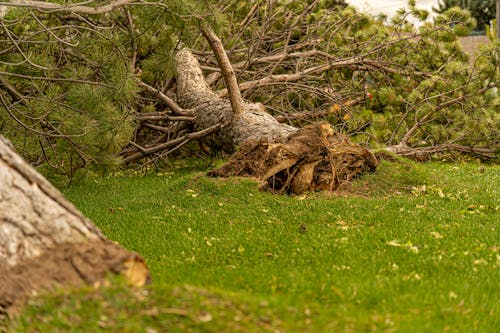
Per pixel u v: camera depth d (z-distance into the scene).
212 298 6.00
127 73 14.45
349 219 11.91
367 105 22.42
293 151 14.51
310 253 9.44
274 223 11.67
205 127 19.05
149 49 17.23
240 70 21.59
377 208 12.78
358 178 15.16
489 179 16.89
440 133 20.89
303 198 13.91
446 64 22.31
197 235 10.87
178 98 20.34
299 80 22.47
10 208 6.43
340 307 6.83
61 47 15.34
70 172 15.48
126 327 5.48
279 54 22.38
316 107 23.91
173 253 9.72
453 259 9.07
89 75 15.48
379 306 7.04
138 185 16.94
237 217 12.24
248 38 23.47
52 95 14.45
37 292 6.20
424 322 6.44
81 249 6.52
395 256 9.19
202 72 22.48
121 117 14.20
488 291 7.88
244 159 14.87
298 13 23.78
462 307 7.13
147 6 13.73
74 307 5.82
